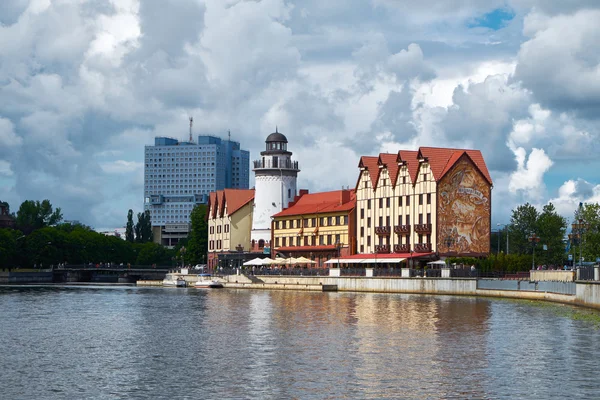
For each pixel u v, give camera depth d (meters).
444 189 145.00
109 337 70.62
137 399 44.94
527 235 168.50
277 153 196.88
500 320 81.81
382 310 96.06
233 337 69.56
